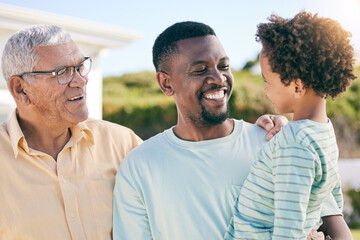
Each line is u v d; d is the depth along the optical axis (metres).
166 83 2.03
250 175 1.74
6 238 1.94
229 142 1.94
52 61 2.02
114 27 5.64
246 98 10.05
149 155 1.99
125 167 2.04
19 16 4.80
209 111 1.90
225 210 1.86
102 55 6.04
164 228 1.92
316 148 1.58
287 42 1.68
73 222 1.98
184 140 1.98
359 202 7.94
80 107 2.08
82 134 2.12
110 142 2.24
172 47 1.93
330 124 1.71
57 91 2.02
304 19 1.70
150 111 10.73
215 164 1.90
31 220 1.94
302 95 1.71
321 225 1.90
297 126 1.63
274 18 1.79
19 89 2.07
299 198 1.52
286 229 1.51
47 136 2.10
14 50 2.04
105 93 11.02
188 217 1.87
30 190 1.98
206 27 1.95
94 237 2.01
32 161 2.02
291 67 1.67
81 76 2.11
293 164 1.55
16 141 1.99
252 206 1.69
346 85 1.71
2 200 1.95
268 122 2.01
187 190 1.89
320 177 1.58
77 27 5.34
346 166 8.16
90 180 2.08
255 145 1.95
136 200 1.99
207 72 1.89
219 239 1.84
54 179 2.03
